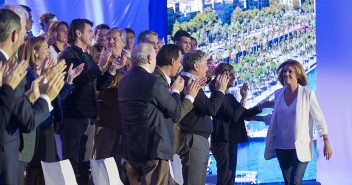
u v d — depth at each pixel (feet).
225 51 41.19
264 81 41.24
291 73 31.45
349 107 40.75
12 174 18.12
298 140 30.68
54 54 29.48
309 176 40.55
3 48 18.33
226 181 32.76
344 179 40.47
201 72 27.58
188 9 40.78
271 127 31.76
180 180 25.90
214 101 27.07
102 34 32.14
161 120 24.22
